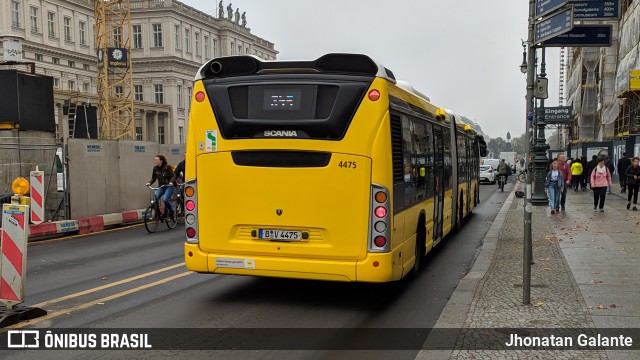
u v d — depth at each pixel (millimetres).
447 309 6715
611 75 42438
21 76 19703
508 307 6742
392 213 6789
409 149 7871
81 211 15734
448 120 12227
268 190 6883
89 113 40219
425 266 10008
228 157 7016
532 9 7332
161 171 15383
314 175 6742
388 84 6910
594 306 6734
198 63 87812
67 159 15281
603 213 18094
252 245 6973
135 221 17078
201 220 7180
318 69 6816
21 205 6465
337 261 6727
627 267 9102
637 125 31859
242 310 7016
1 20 61281
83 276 9016
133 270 9516
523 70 25766
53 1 68812
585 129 50906
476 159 19859
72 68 72375
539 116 22141
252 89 6938
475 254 11289
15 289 6477
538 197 21750
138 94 82688
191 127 7234
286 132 6793
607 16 9414
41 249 11891
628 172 19141
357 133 6645
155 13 81188
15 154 15297
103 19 62906
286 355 5422
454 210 13281
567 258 9984
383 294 7906
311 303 7391
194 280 8719
